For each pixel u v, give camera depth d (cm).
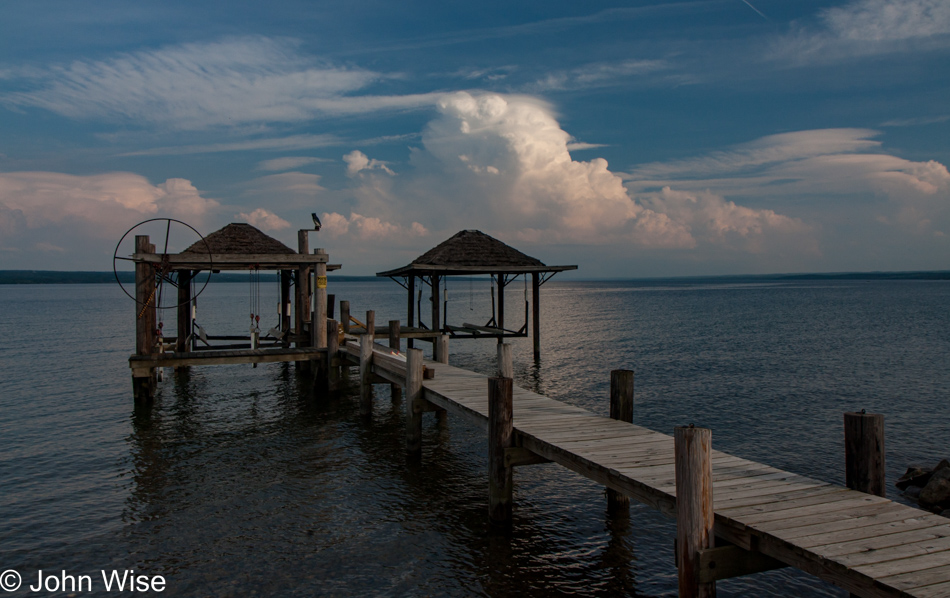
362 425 1498
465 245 2642
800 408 1689
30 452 1273
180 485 1062
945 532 511
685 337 3769
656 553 794
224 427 1488
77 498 1002
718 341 3506
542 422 920
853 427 623
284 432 1433
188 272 2317
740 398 1831
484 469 1145
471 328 2756
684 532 535
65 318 6062
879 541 492
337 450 1275
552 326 4816
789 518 541
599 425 901
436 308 2484
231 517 919
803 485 638
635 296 12788
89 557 792
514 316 6400
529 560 777
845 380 2147
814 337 3691
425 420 1545
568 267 2694
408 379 1216
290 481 1080
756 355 2848
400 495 1008
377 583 723
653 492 603
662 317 5838
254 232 2075
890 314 5953
